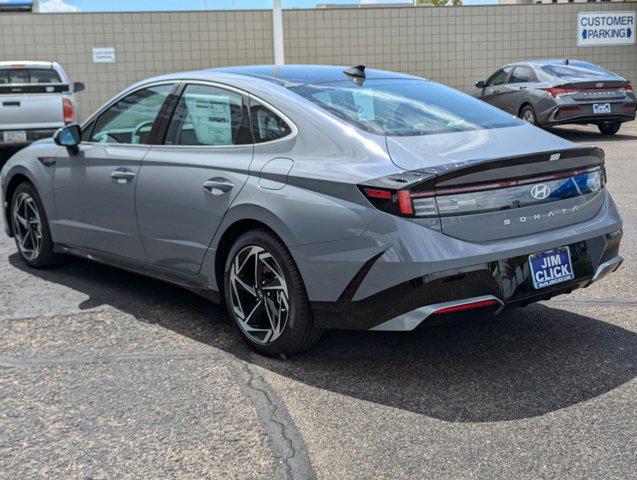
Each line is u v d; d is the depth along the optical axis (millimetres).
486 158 3141
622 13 21109
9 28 19109
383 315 3088
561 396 3100
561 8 20766
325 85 3855
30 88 10992
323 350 3691
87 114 19703
